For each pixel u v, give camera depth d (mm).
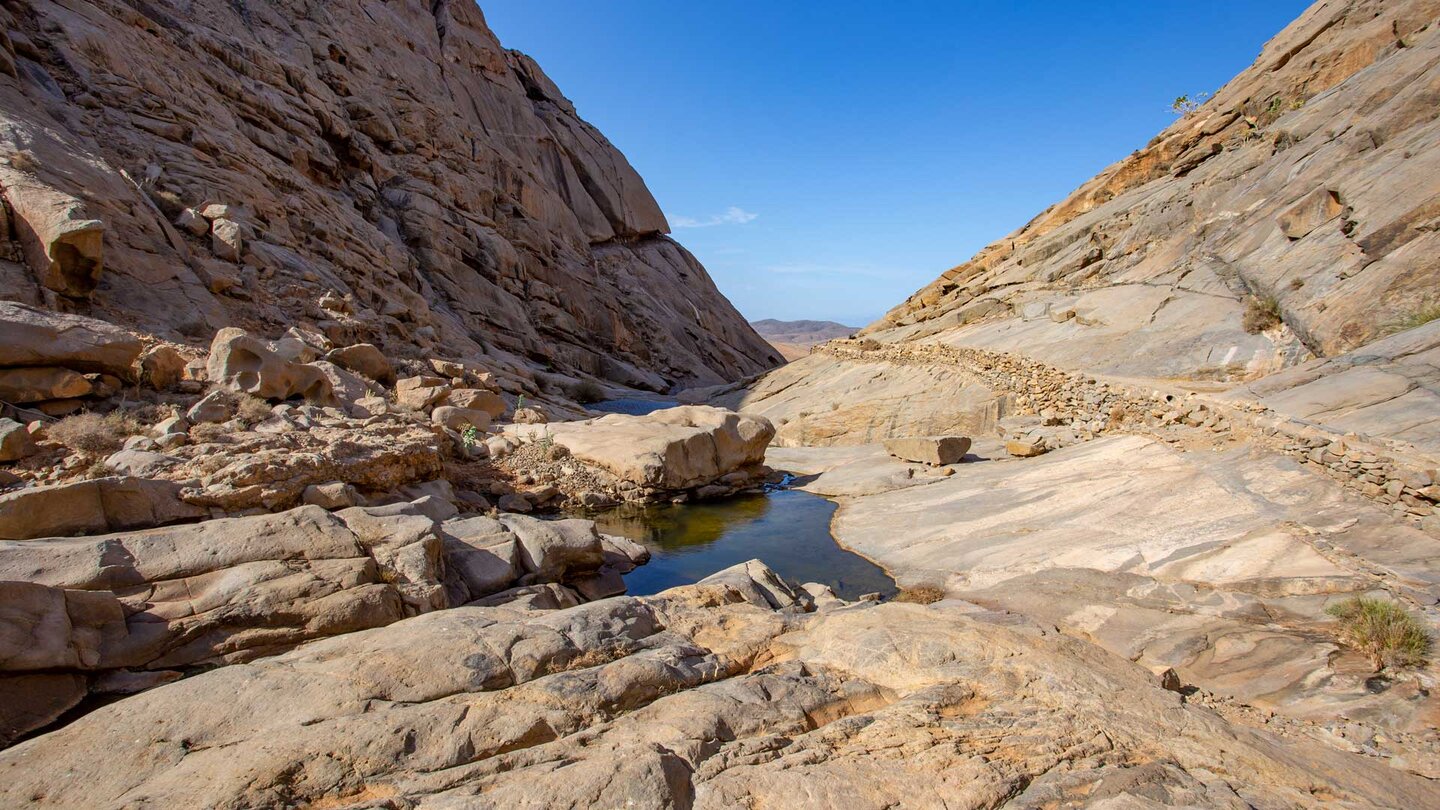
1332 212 15438
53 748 3865
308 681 4625
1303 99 23172
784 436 23719
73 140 17000
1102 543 9523
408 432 12203
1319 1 29188
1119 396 14500
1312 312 13570
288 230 22656
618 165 67750
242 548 6629
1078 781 3955
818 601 9320
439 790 3656
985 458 16328
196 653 5723
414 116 39281
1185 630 7141
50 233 12516
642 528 13328
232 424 10320
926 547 11305
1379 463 7992
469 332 32688
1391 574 6938
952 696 4941
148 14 26078
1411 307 11781
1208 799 3822
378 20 43312
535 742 4250
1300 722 5578
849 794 3746
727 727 4504
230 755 3764
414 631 5461
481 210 40469
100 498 7297
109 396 10453
